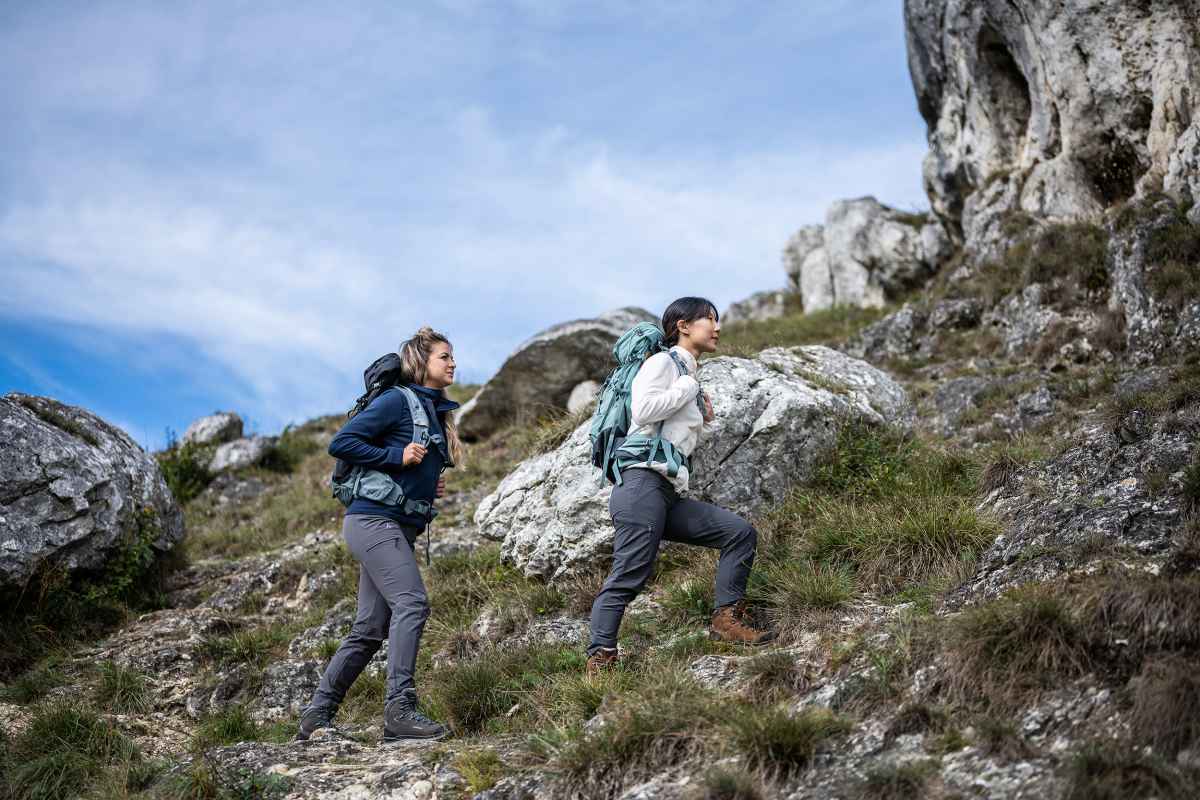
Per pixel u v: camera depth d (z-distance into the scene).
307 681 5.52
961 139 12.73
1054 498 5.14
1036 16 10.29
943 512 5.24
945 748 3.17
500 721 4.37
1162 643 3.23
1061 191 10.62
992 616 3.55
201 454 12.66
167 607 7.62
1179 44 9.06
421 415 4.54
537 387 11.58
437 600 6.28
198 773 3.88
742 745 3.38
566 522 5.94
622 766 3.48
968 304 10.73
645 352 4.57
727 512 4.60
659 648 4.68
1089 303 9.20
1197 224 8.27
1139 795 2.70
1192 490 4.30
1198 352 7.26
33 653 6.30
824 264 16.50
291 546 8.78
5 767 4.28
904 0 13.32
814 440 6.23
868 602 4.71
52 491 6.82
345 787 3.76
